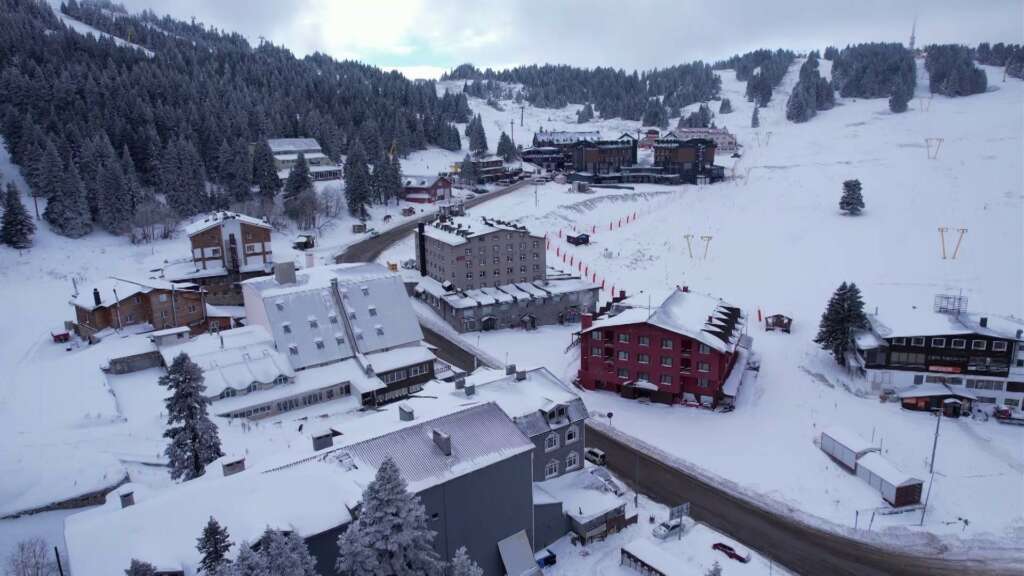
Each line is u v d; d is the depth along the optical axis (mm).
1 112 145875
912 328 77000
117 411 63875
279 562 29625
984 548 50844
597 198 176000
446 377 80625
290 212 147250
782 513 55219
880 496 57250
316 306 77875
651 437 67750
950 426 70125
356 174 156000
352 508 37906
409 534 33969
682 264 130750
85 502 48875
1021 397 72750
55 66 178125
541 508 49375
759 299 111375
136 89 173000
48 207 123312
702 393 74375
